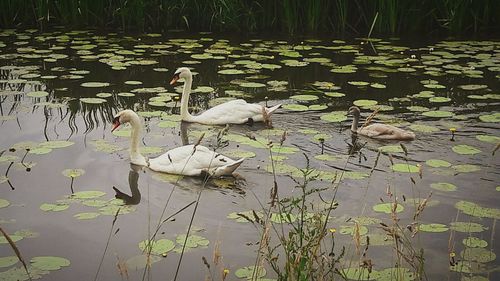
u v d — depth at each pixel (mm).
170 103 10234
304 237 4820
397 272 5141
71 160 7863
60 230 6199
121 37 15070
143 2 15805
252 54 13523
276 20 16219
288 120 9461
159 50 13758
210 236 6090
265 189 7090
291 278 4410
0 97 10336
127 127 9102
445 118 9562
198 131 9016
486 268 5555
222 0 15414
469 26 16234
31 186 7113
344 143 8516
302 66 12648
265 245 4797
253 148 8289
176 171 7500
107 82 11312
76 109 9844
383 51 14039
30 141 8438
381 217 6457
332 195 6941
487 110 9961
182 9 16062
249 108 9445
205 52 13602
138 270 5543
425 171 7578
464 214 6539
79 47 13844
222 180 7340
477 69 12523
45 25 16188
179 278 5418
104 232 6180
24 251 5809
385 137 8648
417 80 11703
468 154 8078
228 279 5375
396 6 15742
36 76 11562
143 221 6398
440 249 5859
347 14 16219
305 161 7863
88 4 16141
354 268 5500
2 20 16016
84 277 5422
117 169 7629
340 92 10938
